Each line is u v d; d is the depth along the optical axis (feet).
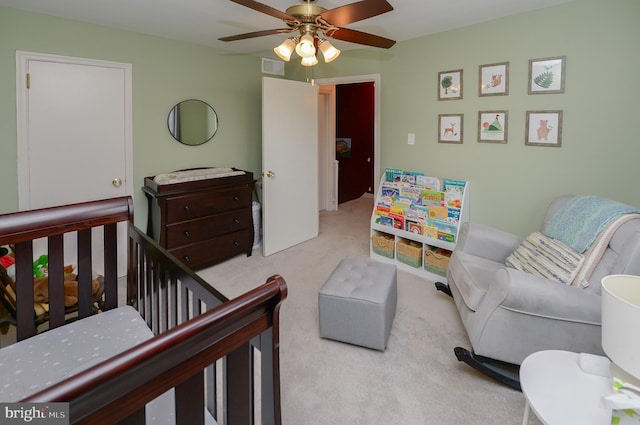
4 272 6.59
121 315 5.93
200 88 12.42
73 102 9.80
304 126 13.71
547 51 8.92
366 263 8.63
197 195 10.94
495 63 9.81
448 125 11.00
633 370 3.33
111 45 10.26
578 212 7.04
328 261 12.32
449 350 7.27
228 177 11.70
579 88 8.55
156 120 11.43
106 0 8.23
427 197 10.94
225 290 10.12
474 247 8.45
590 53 8.33
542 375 4.14
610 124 8.22
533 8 8.91
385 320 7.06
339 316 7.30
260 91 14.42
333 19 6.81
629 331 3.33
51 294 5.77
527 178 9.62
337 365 6.82
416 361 6.93
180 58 11.78
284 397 5.99
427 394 6.07
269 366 3.36
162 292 5.23
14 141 9.03
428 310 8.91
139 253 6.07
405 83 11.93
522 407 5.77
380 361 6.93
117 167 10.76
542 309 5.60
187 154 12.35
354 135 23.84
